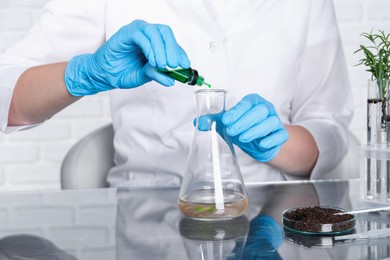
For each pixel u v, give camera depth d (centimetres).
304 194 136
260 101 128
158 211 122
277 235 104
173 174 179
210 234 105
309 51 184
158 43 119
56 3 170
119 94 177
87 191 142
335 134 172
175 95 172
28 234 108
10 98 151
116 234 107
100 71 133
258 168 179
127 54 129
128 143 180
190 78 118
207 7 169
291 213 110
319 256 94
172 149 176
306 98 188
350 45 265
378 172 120
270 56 174
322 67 185
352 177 193
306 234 104
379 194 121
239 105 121
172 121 174
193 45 170
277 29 175
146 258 94
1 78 155
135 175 183
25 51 168
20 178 264
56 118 262
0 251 100
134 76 129
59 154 264
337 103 186
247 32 171
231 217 111
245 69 173
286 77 177
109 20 171
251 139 122
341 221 105
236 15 170
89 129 263
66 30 171
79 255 96
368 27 264
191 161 111
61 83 145
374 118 121
